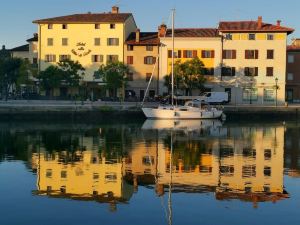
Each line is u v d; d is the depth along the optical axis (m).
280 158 34.28
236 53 90.69
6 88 93.38
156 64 89.06
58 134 51.91
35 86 94.19
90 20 94.69
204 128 59.56
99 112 73.12
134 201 21.16
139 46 93.00
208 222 18.12
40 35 96.00
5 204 20.64
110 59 94.19
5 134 51.88
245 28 90.75
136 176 27.05
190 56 91.25
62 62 86.88
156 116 72.12
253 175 27.44
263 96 90.69
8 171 28.39
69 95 92.50
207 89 90.75
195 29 96.00
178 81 85.19
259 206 20.34
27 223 18.06
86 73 94.94
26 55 106.50
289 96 98.56
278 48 90.25
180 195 22.28
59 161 32.41
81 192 22.92
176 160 33.00
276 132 54.91
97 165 30.81
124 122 70.44
